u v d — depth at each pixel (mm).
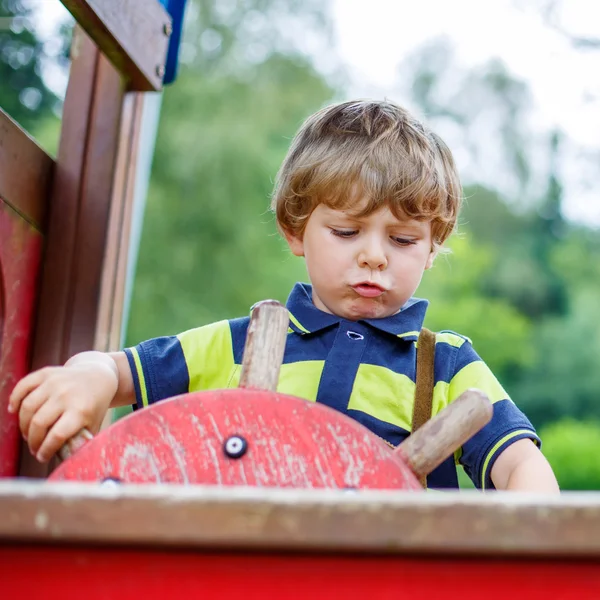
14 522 700
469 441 1475
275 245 11812
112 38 1852
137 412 1012
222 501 700
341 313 1561
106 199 1994
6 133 1772
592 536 700
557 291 14219
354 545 698
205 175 11562
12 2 9828
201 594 712
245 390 1031
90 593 714
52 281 1963
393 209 1518
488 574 716
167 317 11320
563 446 11875
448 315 13125
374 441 1016
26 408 1266
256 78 12766
